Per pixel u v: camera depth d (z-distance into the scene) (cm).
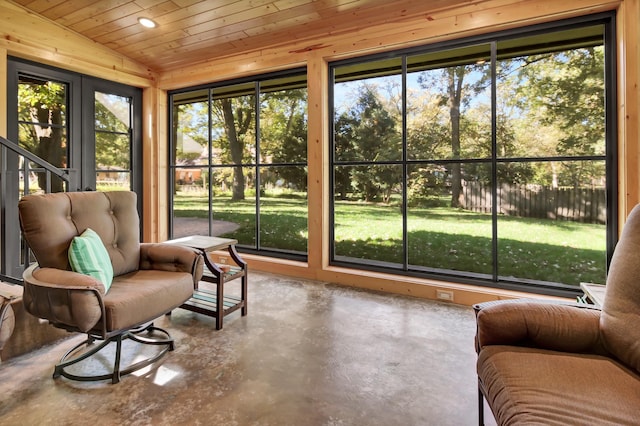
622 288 126
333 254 372
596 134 315
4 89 321
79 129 393
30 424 145
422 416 153
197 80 434
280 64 375
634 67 234
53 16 342
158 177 466
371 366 195
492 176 296
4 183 250
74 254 188
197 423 147
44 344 219
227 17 332
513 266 373
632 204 236
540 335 125
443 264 415
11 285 237
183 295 218
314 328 247
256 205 425
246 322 258
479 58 346
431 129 388
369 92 417
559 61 324
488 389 113
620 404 95
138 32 367
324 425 147
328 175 368
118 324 173
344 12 312
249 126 538
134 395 167
